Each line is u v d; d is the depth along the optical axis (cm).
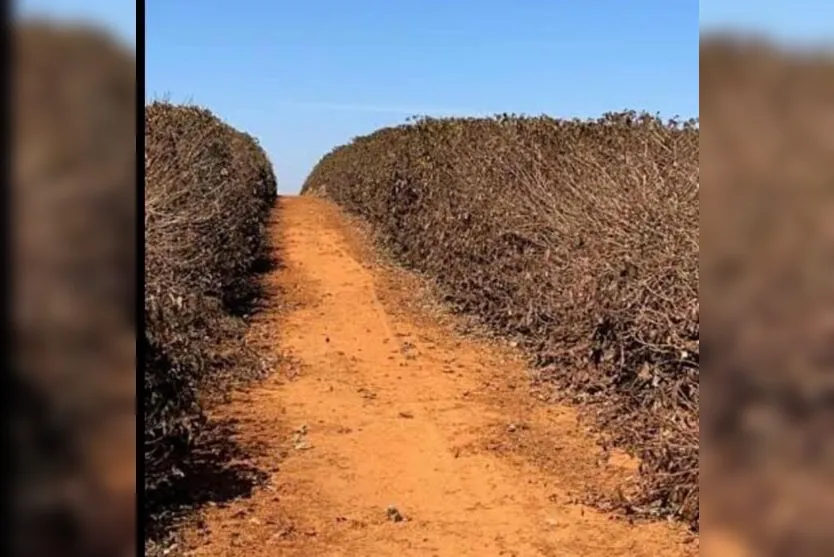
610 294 647
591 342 682
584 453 568
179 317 555
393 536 445
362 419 646
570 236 778
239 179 1345
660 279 536
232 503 480
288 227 1959
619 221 655
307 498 493
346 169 2452
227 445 574
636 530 446
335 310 1072
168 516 453
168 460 482
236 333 877
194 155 893
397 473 537
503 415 657
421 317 1034
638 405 583
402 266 1397
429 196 1275
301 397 703
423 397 707
